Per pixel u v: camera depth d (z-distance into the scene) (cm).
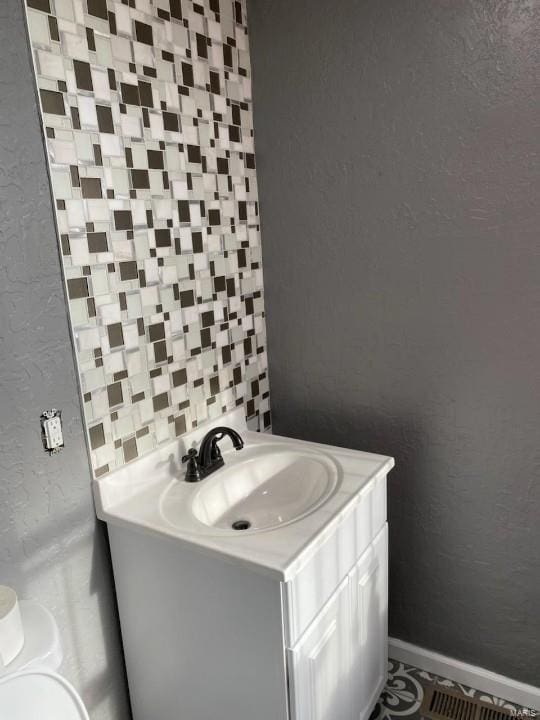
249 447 179
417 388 176
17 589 129
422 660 195
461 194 157
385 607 178
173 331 162
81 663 147
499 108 148
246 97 181
